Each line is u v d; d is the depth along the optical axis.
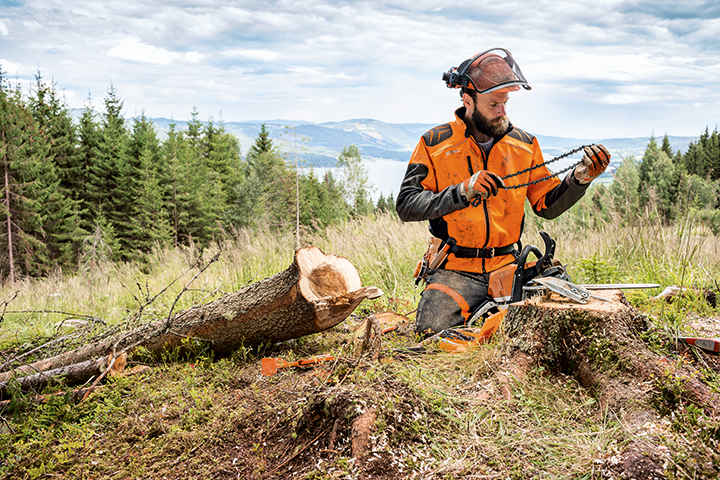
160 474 2.06
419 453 1.84
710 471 1.56
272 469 1.98
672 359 2.21
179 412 2.52
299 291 3.02
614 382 2.07
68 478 2.11
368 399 1.98
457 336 2.86
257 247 7.65
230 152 59.72
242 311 3.14
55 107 39.78
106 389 2.85
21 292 9.09
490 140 3.36
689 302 3.26
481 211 3.30
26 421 2.61
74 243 32.03
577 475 1.69
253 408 2.43
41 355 3.79
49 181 34.00
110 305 6.50
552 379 2.29
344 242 6.86
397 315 3.83
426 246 6.05
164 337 3.30
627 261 4.62
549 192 3.45
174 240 35.56
